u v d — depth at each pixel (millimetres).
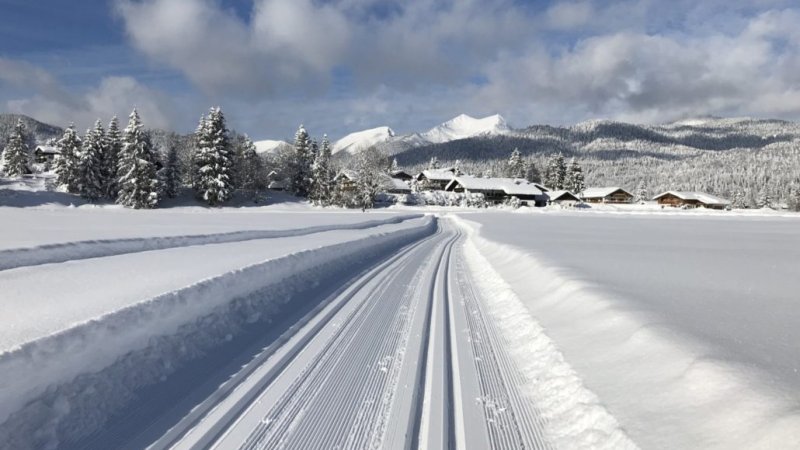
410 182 102875
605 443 3664
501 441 3846
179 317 5812
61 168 62125
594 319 6402
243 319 6711
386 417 4152
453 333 6785
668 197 104688
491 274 12383
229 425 3900
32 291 6391
